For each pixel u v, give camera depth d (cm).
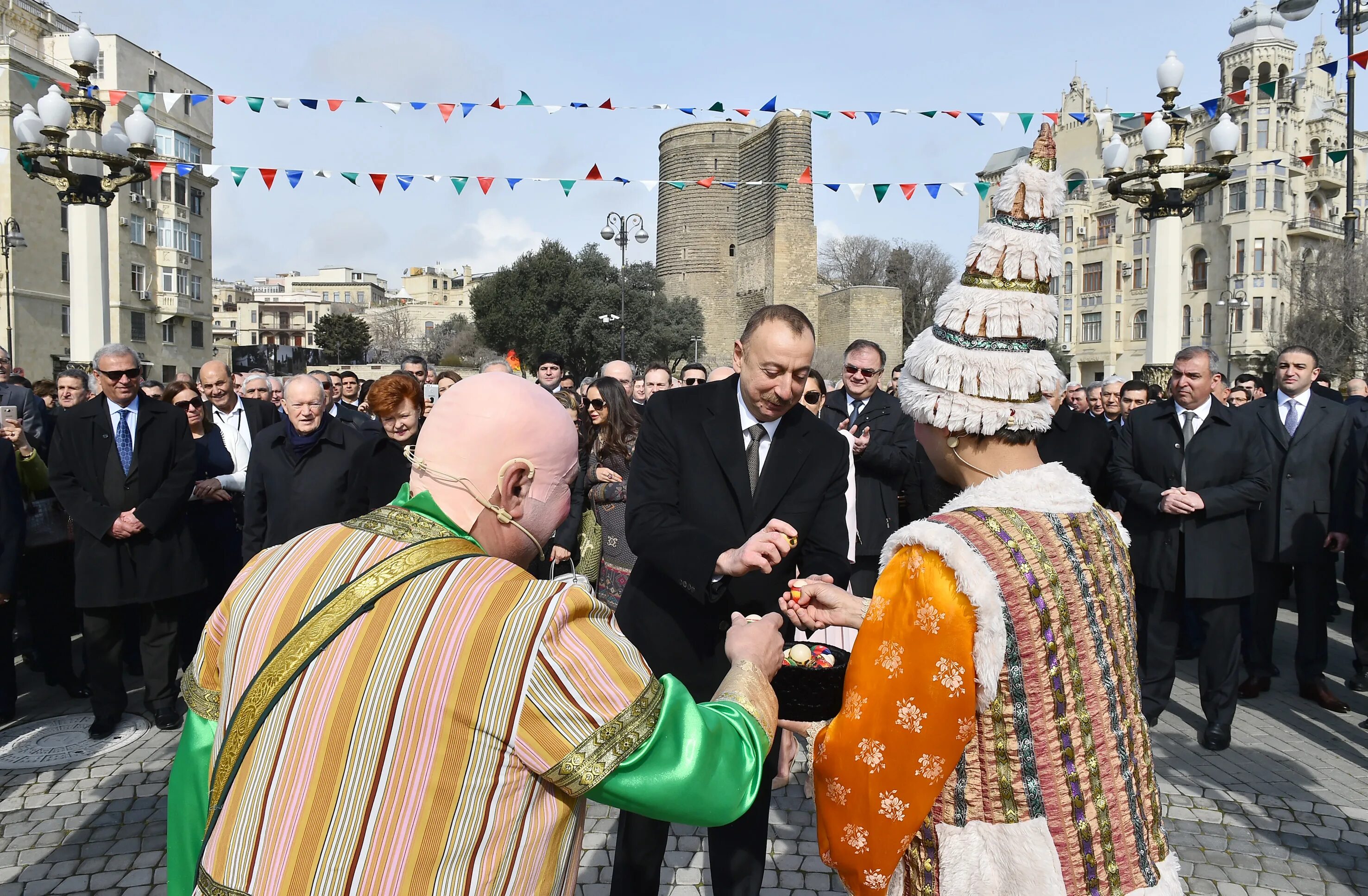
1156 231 1077
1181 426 477
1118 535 160
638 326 4325
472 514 135
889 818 142
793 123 4988
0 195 3105
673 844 364
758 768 134
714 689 251
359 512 443
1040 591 139
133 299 3759
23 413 705
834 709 167
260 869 113
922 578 140
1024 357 151
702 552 231
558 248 4262
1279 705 537
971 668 137
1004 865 138
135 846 366
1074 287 4953
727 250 5897
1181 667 630
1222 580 455
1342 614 773
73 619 555
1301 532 541
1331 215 4162
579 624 124
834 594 180
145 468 473
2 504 466
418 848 112
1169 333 1073
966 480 163
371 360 7912
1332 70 688
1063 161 4922
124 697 492
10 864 352
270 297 11575
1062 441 484
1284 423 579
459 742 114
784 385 244
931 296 6144
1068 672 140
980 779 140
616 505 474
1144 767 152
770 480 254
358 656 117
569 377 895
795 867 345
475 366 4509
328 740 115
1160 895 145
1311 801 403
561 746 116
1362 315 2797
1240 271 4072
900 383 166
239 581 134
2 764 448
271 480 481
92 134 780
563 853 124
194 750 135
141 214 3797
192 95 770
